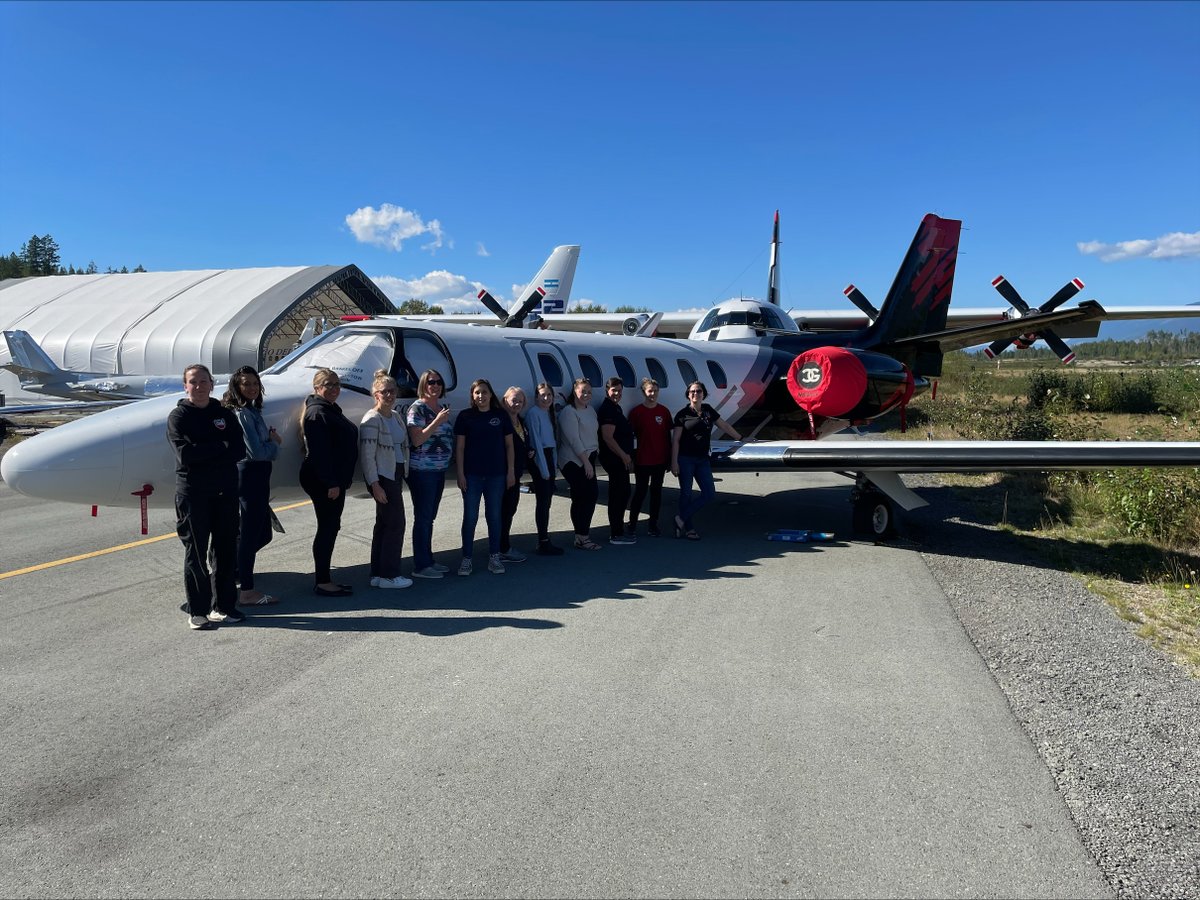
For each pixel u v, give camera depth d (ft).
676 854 8.77
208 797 10.03
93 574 21.35
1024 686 13.51
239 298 111.14
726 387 34.12
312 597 19.06
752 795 10.02
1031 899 8.00
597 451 25.32
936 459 23.17
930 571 21.71
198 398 15.96
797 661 14.78
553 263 95.81
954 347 44.39
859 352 34.86
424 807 9.77
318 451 18.07
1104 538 25.70
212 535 16.74
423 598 19.03
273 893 8.14
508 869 8.52
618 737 11.69
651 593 19.51
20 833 9.23
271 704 12.90
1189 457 20.76
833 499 34.76
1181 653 15.07
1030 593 19.36
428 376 20.13
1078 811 9.63
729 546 25.04
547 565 22.40
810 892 8.11
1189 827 9.27
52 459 17.37
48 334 108.68
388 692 13.39
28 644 15.80
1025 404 74.74
